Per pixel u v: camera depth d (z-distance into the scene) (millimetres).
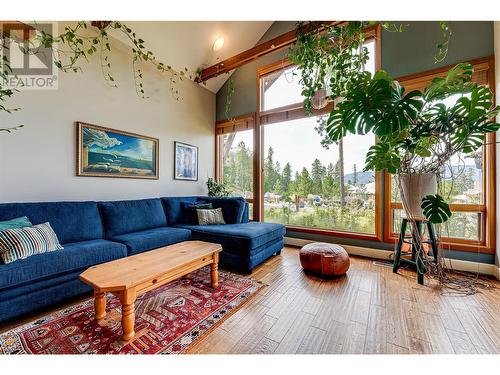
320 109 3492
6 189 2143
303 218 3729
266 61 4023
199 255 1906
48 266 1675
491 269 2365
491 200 2379
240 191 4422
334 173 3455
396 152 2182
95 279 1414
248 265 2449
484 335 1444
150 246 2463
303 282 2262
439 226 2285
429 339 1409
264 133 4145
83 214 2367
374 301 1874
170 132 3781
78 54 2535
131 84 3201
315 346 1355
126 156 3127
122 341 1380
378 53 2949
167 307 1777
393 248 2914
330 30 2594
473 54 2445
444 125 1896
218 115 4703
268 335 1452
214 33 3611
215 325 1553
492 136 2381
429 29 2674
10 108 2156
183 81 4004
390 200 2953
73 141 2598
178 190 3924
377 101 1773
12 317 1553
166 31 3207
